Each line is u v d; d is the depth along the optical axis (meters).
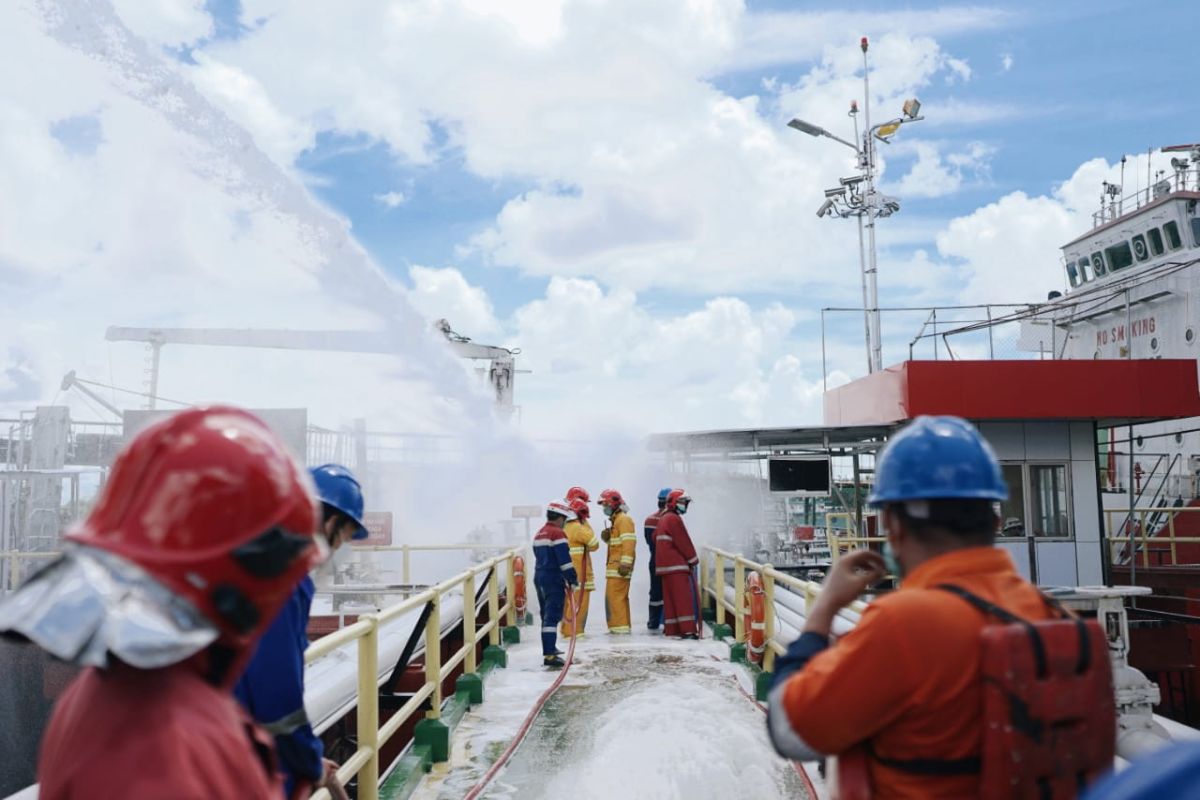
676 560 11.62
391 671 7.13
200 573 1.05
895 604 1.73
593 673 9.29
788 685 1.83
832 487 14.82
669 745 6.42
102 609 1.01
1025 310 16.02
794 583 7.07
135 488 1.10
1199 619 12.60
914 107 20.36
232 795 1.08
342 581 11.40
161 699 1.08
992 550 1.84
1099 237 21.19
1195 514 16.80
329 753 6.60
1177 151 19.44
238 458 1.10
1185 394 12.86
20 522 14.43
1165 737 4.64
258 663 2.51
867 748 1.81
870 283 20.72
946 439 1.87
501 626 12.02
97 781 1.04
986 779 1.63
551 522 9.91
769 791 5.45
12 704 10.20
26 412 15.27
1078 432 13.33
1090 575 13.12
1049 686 1.62
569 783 5.73
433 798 5.53
